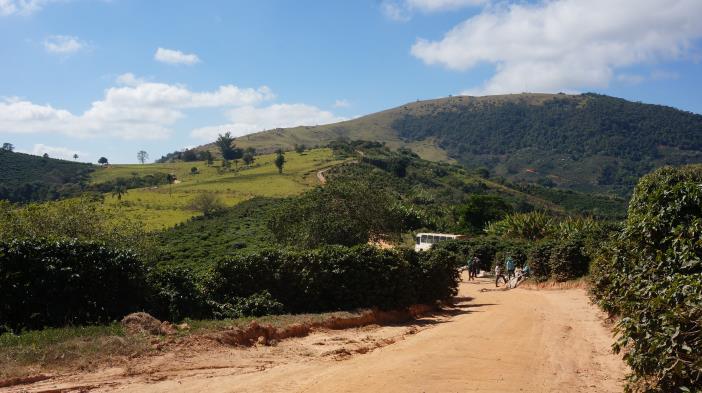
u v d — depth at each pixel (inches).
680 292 237.9
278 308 540.1
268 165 4291.3
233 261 559.5
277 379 310.3
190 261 1363.2
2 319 395.9
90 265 430.6
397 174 3873.0
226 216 2358.5
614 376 343.9
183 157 5762.8
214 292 543.5
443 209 2950.3
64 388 274.4
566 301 751.1
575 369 360.2
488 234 1969.7
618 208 3641.7
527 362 370.0
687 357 222.2
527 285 1065.5
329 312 550.0
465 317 622.5
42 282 409.4
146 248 866.8
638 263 378.0
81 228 785.6
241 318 485.7
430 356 374.0
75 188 3417.8
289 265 566.6
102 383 287.4
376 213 1173.7
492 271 1535.4
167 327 400.5
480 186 4101.9
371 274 587.5
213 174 4165.8
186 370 325.1
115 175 4109.3
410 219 2439.7
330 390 283.9
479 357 377.4
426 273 687.7
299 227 1123.9
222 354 368.5
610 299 475.5
